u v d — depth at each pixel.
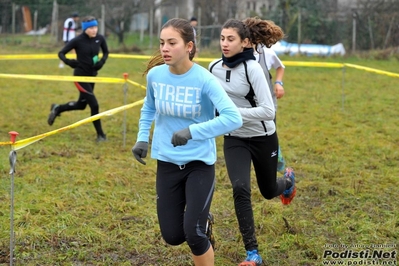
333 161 9.65
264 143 5.61
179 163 4.68
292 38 31.64
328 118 13.49
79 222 6.64
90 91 10.69
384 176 8.69
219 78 5.52
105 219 6.73
